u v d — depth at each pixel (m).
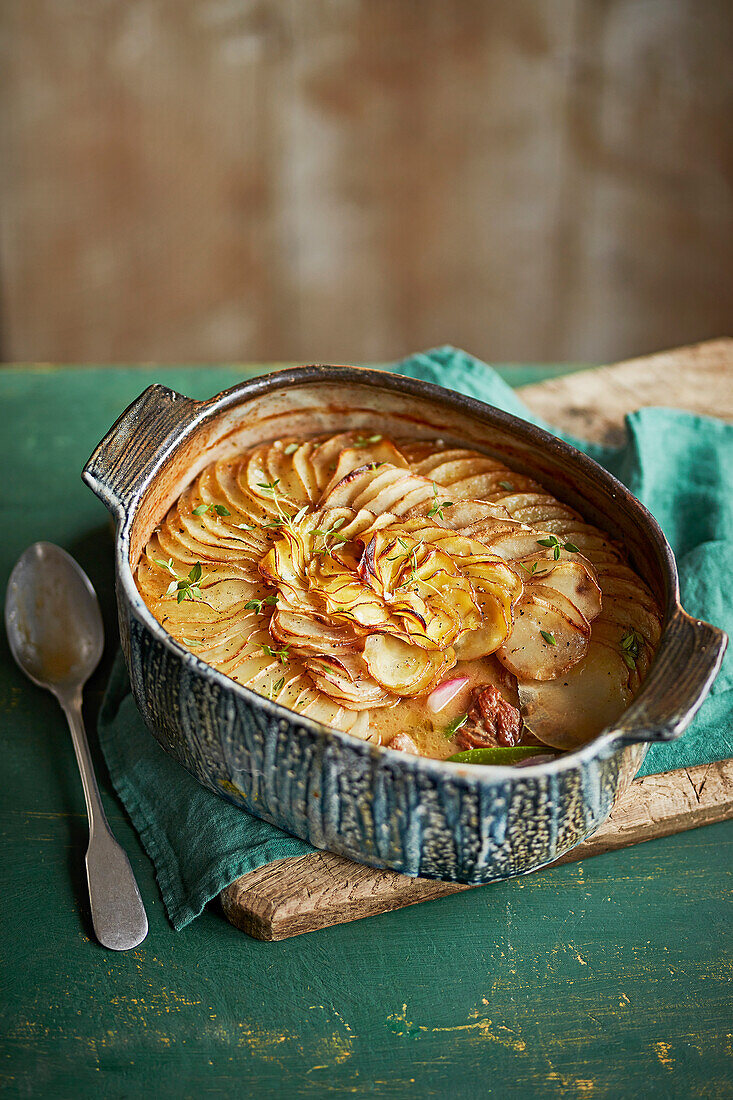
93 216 1.62
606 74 1.58
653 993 0.60
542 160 1.61
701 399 0.86
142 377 0.89
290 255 1.65
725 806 0.64
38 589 0.71
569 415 0.84
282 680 0.60
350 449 0.68
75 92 1.57
